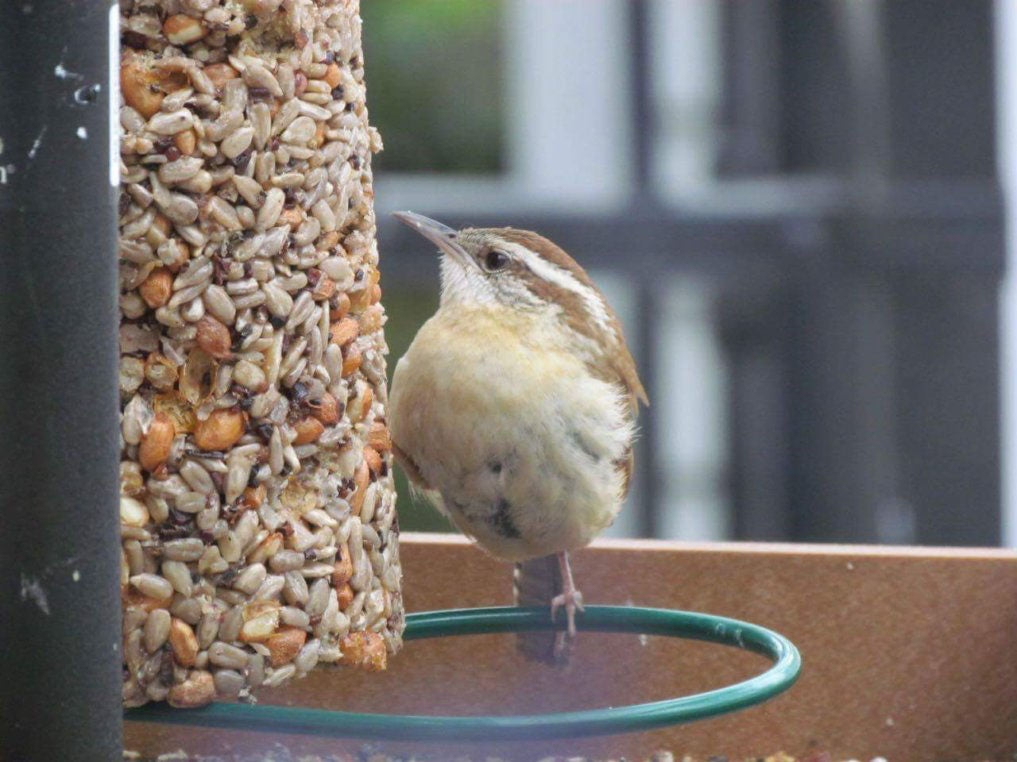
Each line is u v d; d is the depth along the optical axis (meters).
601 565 8.64
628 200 14.44
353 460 6.80
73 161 5.87
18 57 5.81
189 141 6.25
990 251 13.80
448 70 21.34
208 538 6.35
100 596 6.00
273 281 6.43
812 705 8.46
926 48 13.74
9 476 5.92
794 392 14.97
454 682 8.64
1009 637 8.40
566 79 17.97
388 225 14.18
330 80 6.61
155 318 6.32
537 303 8.18
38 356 5.88
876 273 13.98
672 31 17.28
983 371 13.95
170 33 6.24
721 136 16.41
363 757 8.34
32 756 5.93
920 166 13.85
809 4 15.30
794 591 8.50
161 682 6.33
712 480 17.06
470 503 8.11
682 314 16.39
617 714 6.24
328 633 6.67
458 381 7.88
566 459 7.92
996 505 14.03
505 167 21.19
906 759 8.42
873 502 14.16
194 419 6.36
